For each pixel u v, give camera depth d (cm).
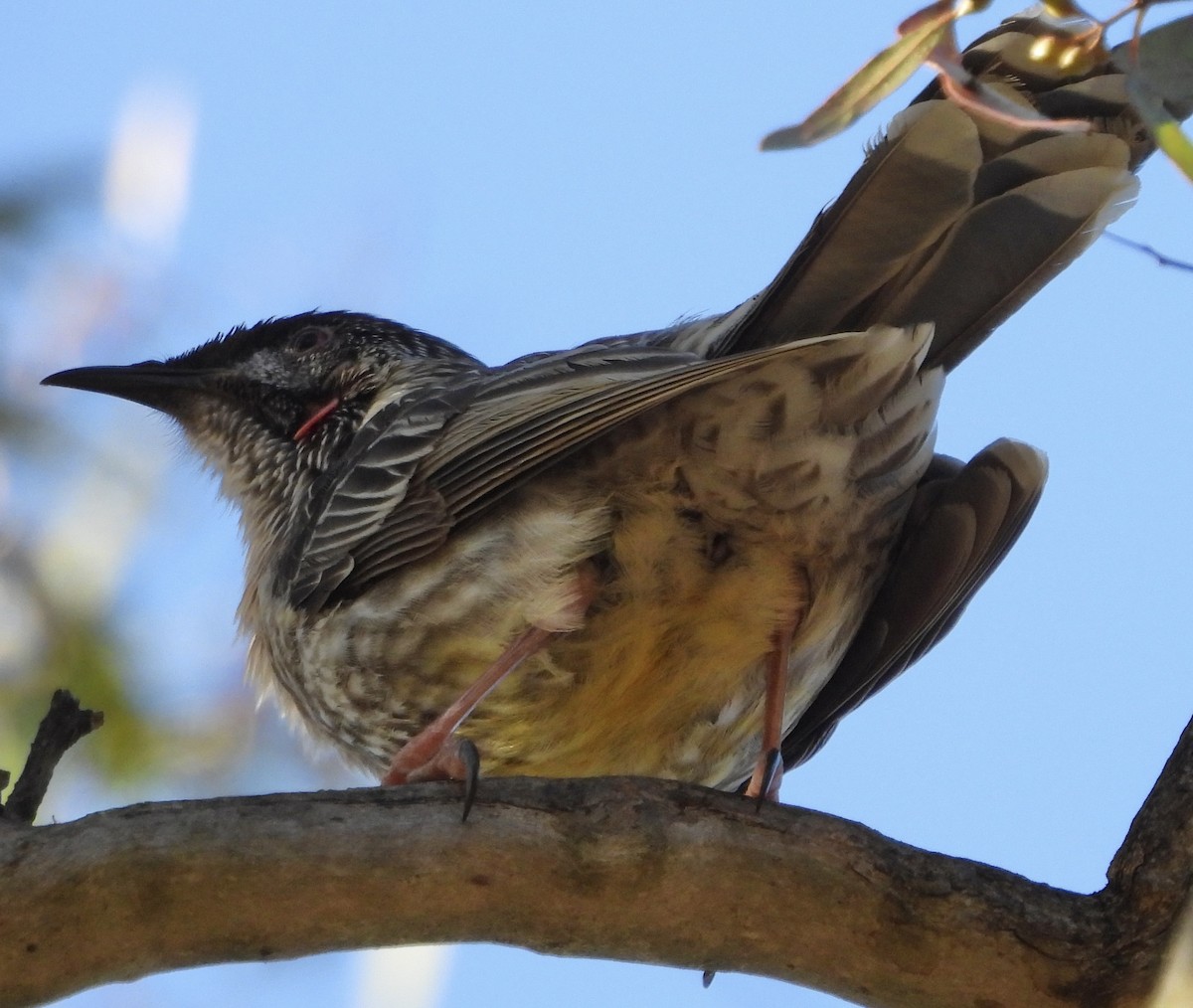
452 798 760
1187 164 657
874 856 767
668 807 766
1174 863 757
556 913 757
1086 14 684
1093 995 755
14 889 723
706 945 769
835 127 668
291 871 737
